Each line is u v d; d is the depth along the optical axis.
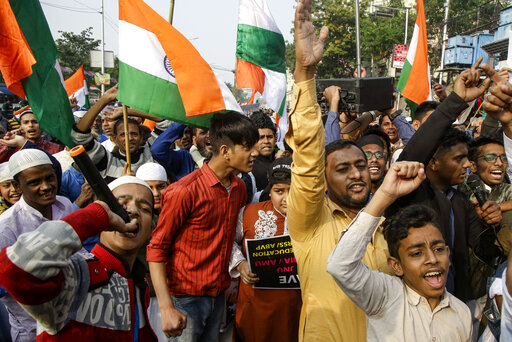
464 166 2.58
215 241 2.59
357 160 2.15
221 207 2.58
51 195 2.61
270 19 4.73
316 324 2.02
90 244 3.20
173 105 3.01
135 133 3.72
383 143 3.39
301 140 1.86
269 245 2.84
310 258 2.12
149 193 1.95
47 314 1.30
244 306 2.96
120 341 1.68
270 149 4.36
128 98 2.92
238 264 2.89
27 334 2.37
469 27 28.11
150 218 1.92
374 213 1.62
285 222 2.92
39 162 2.54
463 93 2.13
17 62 2.75
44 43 2.93
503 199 3.17
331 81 3.93
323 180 1.95
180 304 2.57
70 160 4.05
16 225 2.56
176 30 3.01
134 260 1.90
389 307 1.77
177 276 2.56
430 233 1.74
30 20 2.85
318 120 1.86
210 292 2.62
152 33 2.99
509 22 19.03
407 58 4.59
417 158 2.19
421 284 1.75
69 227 1.27
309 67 1.82
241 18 4.69
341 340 1.97
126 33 2.99
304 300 2.12
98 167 3.46
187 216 2.51
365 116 4.14
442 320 1.79
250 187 3.94
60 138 2.99
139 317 1.90
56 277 1.25
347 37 30.23
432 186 2.50
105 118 5.11
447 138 2.59
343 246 1.63
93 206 1.38
